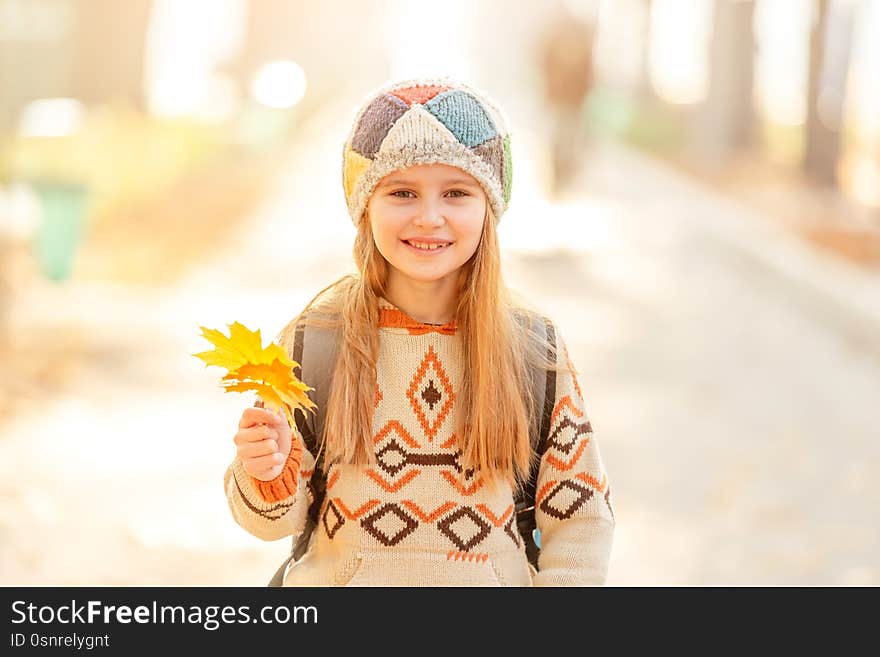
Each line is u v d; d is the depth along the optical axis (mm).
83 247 16906
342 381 3436
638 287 15773
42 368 10344
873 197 27969
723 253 18719
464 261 3463
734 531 7480
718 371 11586
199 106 39250
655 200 25453
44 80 35500
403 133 3393
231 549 6957
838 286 15219
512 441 3422
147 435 9055
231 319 13133
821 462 8859
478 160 3420
